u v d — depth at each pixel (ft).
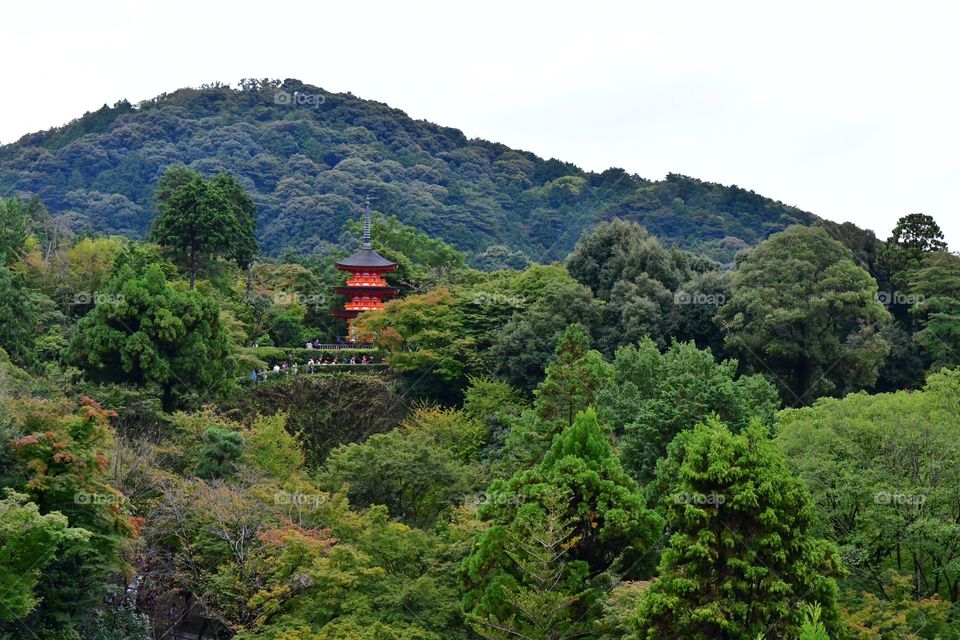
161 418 205.77
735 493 122.52
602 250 304.30
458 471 183.73
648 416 182.70
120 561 135.33
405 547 146.41
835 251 274.77
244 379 266.57
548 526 132.77
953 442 145.28
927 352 286.66
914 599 134.51
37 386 188.03
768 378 265.54
